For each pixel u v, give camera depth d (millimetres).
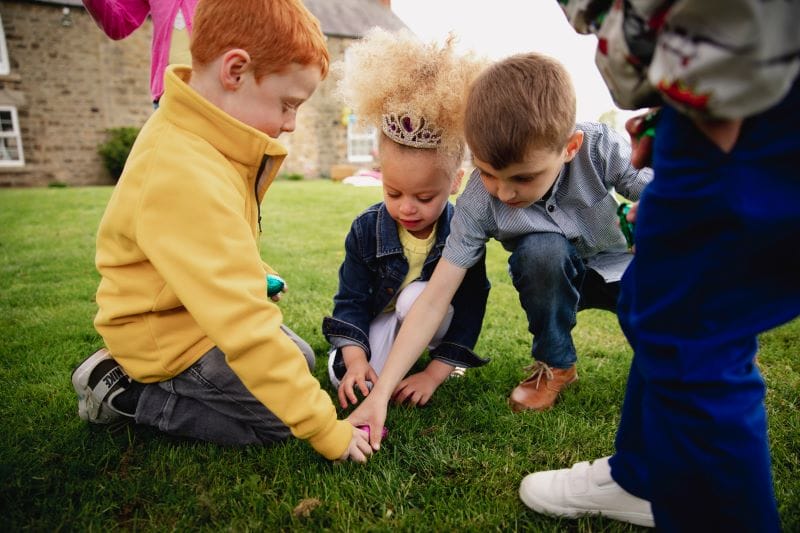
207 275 1185
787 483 1262
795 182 763
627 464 1096
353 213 6926
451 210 1790
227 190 1252
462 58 1480
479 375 1933
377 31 1565
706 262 784
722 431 824
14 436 1469
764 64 651
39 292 2934
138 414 1444
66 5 13641
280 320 1273
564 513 1168
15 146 13898
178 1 2553
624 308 1004
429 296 1552
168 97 1273
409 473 1354
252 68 1272
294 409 1247
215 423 1439
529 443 1461
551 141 1233
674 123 800
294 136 17562
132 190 1250
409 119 1404
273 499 1234
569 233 1630
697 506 875
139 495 1257
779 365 1942
